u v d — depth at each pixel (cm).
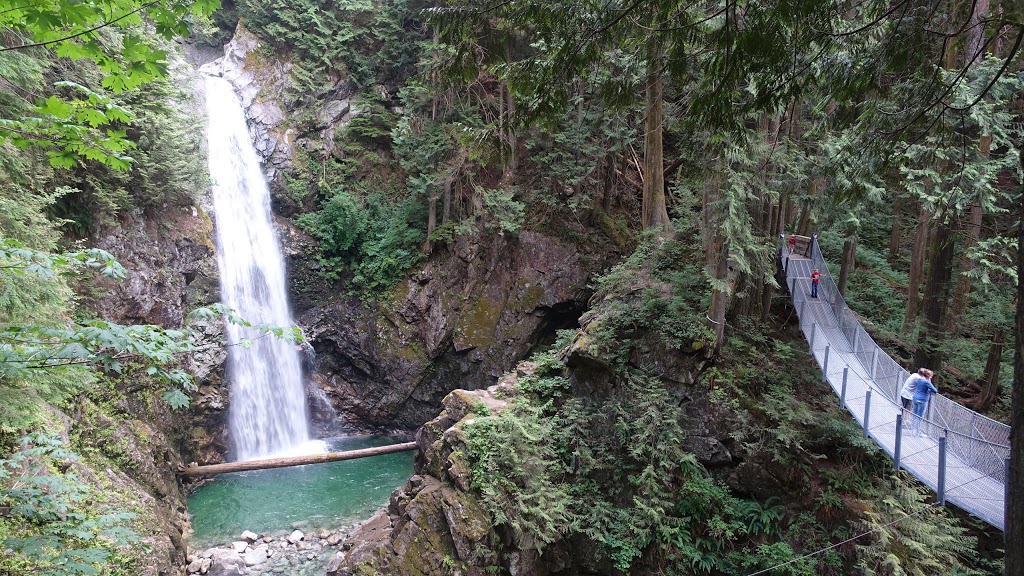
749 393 1305
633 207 2491
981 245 1152
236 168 2300
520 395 1437
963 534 1160
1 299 682
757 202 1437
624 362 1383
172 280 1848
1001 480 852
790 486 1184
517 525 1140
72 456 711
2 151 936
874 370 1252
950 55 1144
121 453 1348
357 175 2650
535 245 2295
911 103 552
